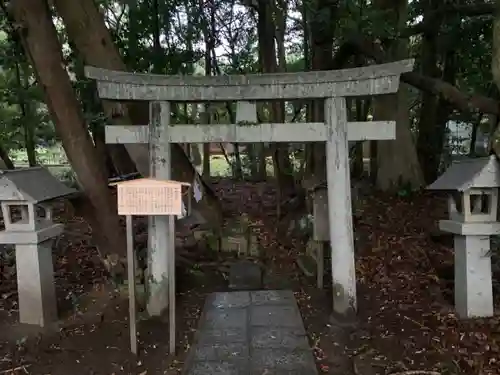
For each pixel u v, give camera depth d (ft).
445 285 16.46
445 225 14.20
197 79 13.73
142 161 17.79
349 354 12.07
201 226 22.21
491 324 12.74
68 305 15.42
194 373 11.05
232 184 43.32
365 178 39.19
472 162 13.50
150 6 27.12
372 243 21.24
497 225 13.05
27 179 13.46
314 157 24.90
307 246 20.40
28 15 14.53
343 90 13.66
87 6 16.53
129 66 25.57
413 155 30.40
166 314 14.55
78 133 15.97
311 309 15.31
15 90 27.66
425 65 32.19
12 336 12.90
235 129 14.02
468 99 22.26
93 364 11.62
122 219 23.86
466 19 29.89
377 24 21.75
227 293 16.89
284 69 35.96
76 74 23.29
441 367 10.91
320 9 23.38
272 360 11.68
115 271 16.99
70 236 22.89
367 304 15.44
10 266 18.47
